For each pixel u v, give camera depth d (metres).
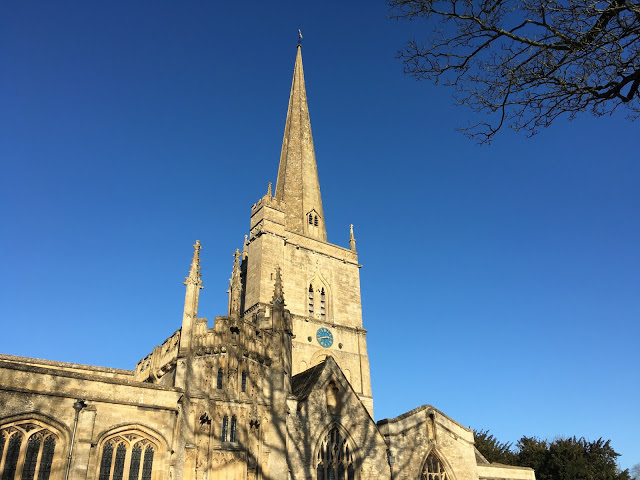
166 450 33.84
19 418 30.11
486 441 83.00
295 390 46.94
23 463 29.59
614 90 14.62
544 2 14.42
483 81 15.98
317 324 70.38
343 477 42.84
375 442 45.91
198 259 40.62
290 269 71.69
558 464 69.75
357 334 73.81
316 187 87.69
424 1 15.62
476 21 15.48
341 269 77.50
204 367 37.34
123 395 33.59
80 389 32.44
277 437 39.03
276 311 44.72
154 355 42.97
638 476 89.94
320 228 84.19
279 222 73.88
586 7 14.02
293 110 94.44
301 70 100.31
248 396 38.72
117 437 32.84
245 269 76.62
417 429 49.47
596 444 72.75
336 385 45.94
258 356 40.75
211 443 35.12
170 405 34.81
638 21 13.91
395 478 45.69
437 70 16.48
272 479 37.34
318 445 42.03
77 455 30.72
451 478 49.28
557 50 15.38
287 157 88.81
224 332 38.94
